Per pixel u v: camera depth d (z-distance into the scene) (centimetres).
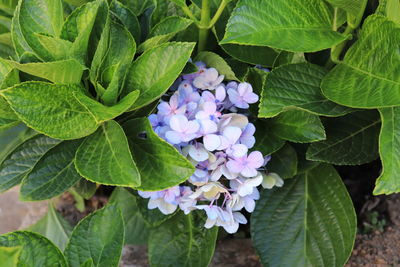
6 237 73
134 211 100
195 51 94
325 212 93
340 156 88
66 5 93
